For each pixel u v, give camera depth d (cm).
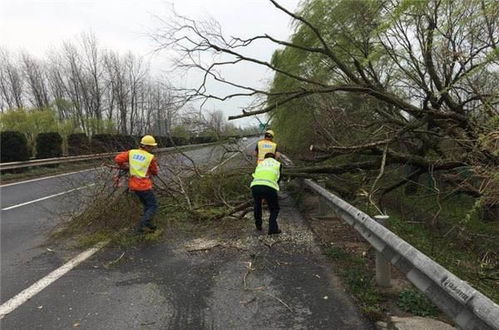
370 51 923
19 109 3438
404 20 720
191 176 962
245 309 430
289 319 404
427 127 866
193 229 798
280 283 506
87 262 604
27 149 2086
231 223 840
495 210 795
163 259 616
